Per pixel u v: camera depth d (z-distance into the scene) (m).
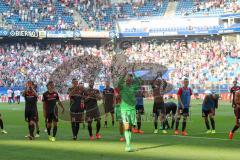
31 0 82.00
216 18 79.06
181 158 15.15
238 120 20.56
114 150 17.25
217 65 74.69
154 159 15.01
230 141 20.05
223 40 79.50
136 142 19.91
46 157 15.59
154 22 82.31
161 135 22.88
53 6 83.00
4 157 15.57
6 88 70.25
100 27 82.94
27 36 77.38
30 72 74.56
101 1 86.19
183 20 80.94
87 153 16.48
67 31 80.19
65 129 26.55
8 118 35.72
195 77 73.50
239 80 68.81
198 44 80.94
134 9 85.44
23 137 22.16
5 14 78.56
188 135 22.83
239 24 75.81
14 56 76.69
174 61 78.25
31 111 21.03
